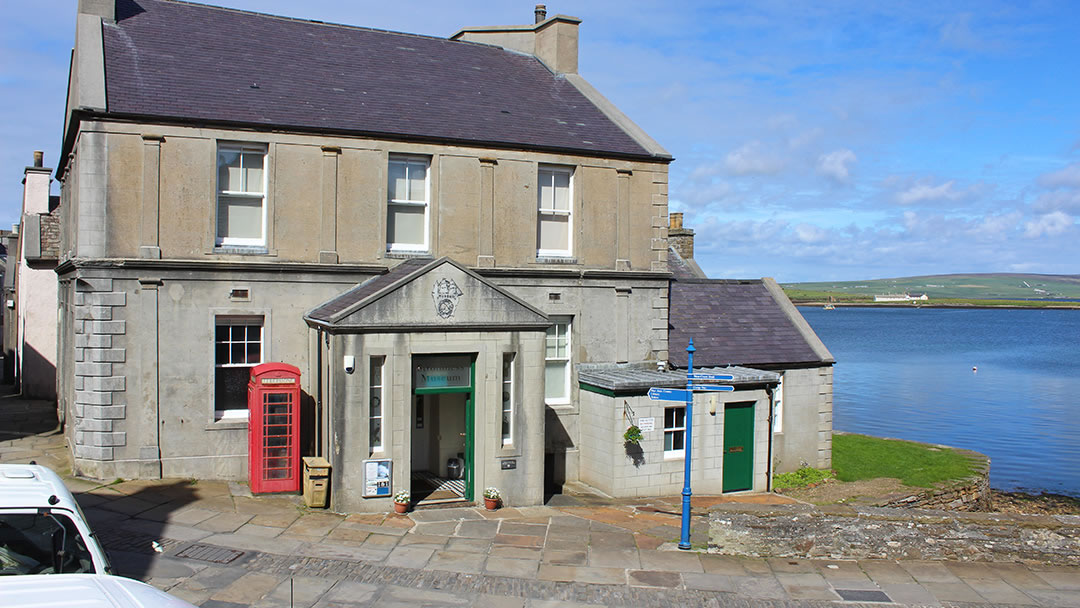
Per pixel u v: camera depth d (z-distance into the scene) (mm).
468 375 15867
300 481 15664
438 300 15266
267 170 16797
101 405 15492
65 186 20906
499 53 24125
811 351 23344
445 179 18406
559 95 22531
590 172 20000
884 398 54344
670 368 21125
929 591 11453
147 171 15727
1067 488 29266
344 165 17406
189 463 16094
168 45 18125
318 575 11406
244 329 16750
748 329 23656
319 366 16094
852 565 12477
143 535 12594
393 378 14930
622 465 17969
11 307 34688
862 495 20688
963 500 21969
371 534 13500
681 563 12469
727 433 19516
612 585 11492
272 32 20344
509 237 19109
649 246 20797
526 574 11859
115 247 15555
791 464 22859
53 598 6043
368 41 21766
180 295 16016
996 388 61188
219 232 16609
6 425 21625
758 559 12703
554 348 19703
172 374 15977
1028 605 11016
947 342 121625
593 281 20016
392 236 18172
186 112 16078
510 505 16016
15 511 7289
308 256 17125
